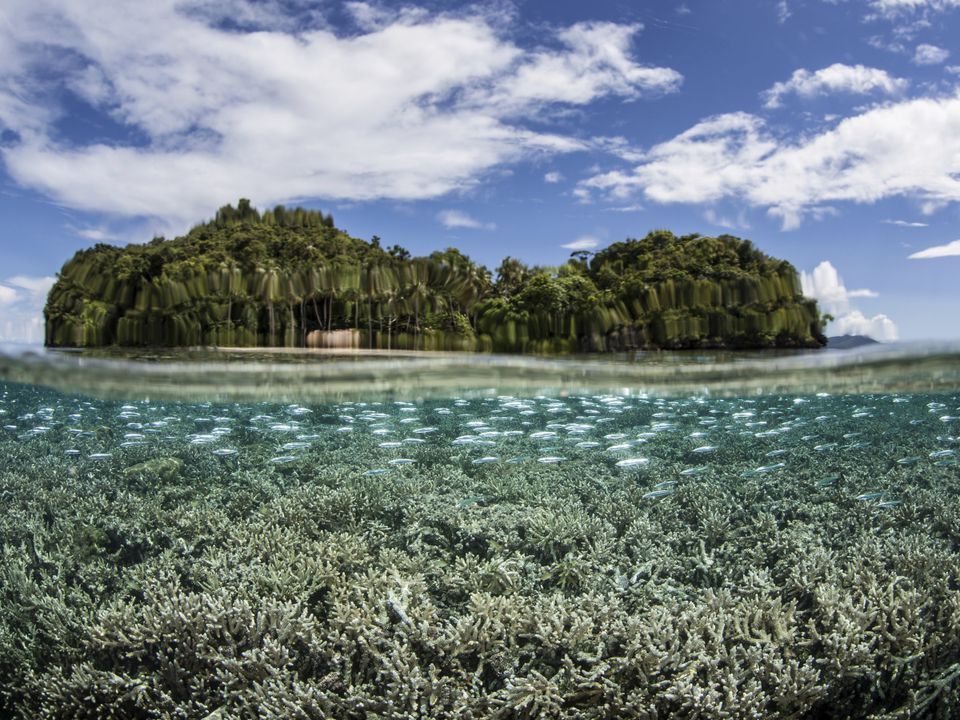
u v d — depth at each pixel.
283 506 6.99
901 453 10.73
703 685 4.39
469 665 4.62
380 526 6.66
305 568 5.59
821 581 5.48
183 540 6.37
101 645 4.84
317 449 10.62
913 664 4.78
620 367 10.98
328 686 4.35
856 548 6.15
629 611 5.18
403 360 10.37
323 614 5.22
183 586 5.61
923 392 14.62
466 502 7.16
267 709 4.05
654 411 14.98
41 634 5.30
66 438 11.94
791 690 4.32
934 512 7.37
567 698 4.24
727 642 4.80
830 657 4.60
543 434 10.55
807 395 15.12
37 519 7.21
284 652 4.45
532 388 13.38
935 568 5.80
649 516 7.15
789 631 4.78
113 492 8.20
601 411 14.81
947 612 5.18
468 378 12.00
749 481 8.61
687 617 4.76
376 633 4.64
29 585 5.72
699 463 10.00
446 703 4.15
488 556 6.21
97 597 5.59
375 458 9.96
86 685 4.56
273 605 4.80
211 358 10.16
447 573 5.64
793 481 8.77
